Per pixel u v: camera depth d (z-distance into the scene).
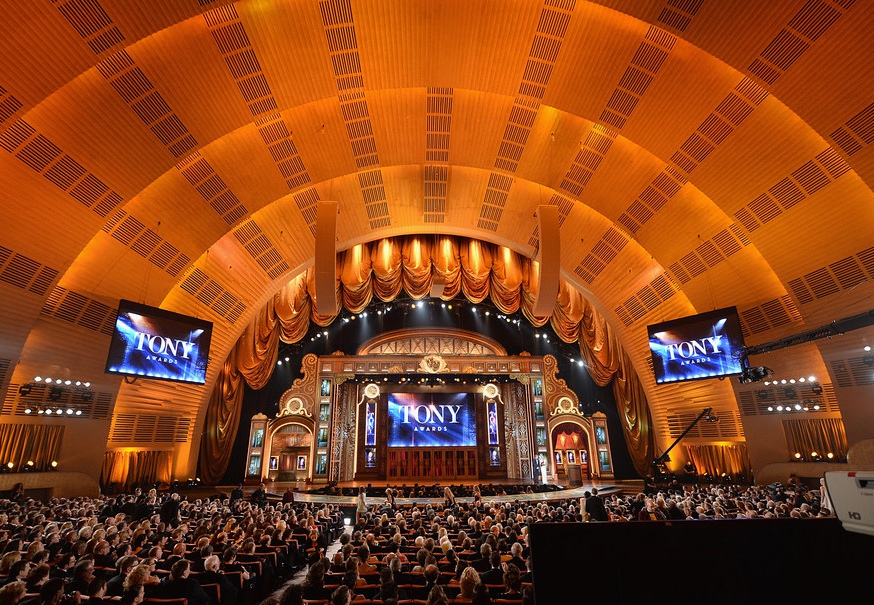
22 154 10.94
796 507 9.56
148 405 17.53
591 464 24.30
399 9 11.49
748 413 17.03
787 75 10.25
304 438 24.12
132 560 4.56
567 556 1.74
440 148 16.69
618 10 10.27
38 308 12.45
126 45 9.89
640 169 15.73
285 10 11.27
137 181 12.82
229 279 18.64
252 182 15.76
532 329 26.52
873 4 8.74
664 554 1.74
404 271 23.23
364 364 24.89
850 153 10.64
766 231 13.74
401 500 17.62
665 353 15.12
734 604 1.67
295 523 9.39
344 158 16.52
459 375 24.11
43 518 8.47
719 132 12.66
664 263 17.53
